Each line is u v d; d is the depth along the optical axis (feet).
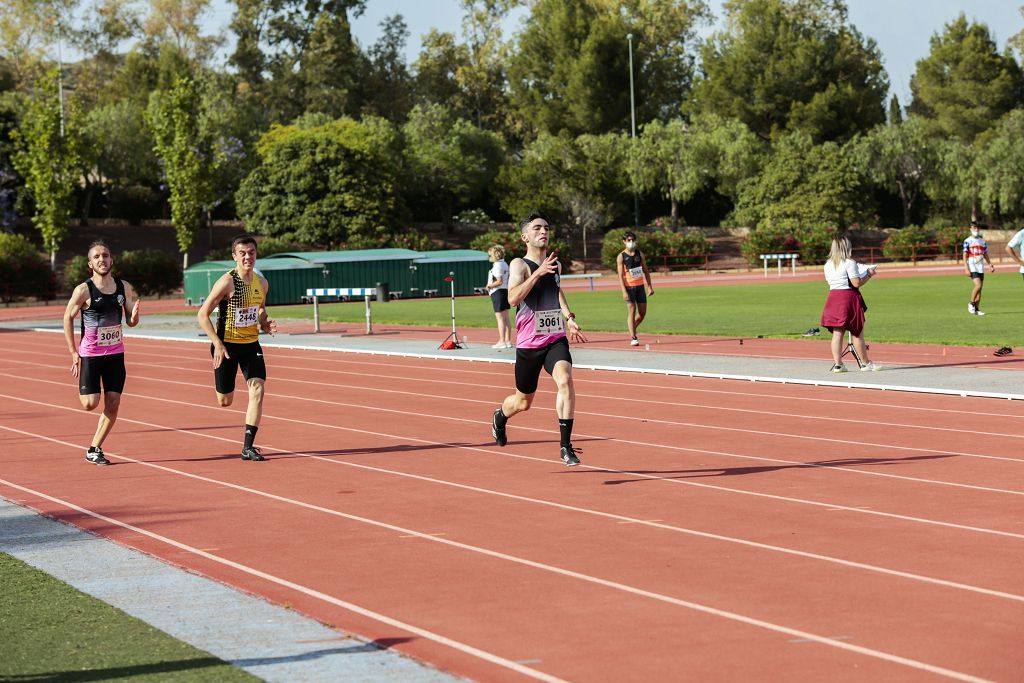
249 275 49.88
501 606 27.35
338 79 463.83
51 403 74.90
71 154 290.97
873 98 444.55
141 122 390.42
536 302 45.47
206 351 117.08
